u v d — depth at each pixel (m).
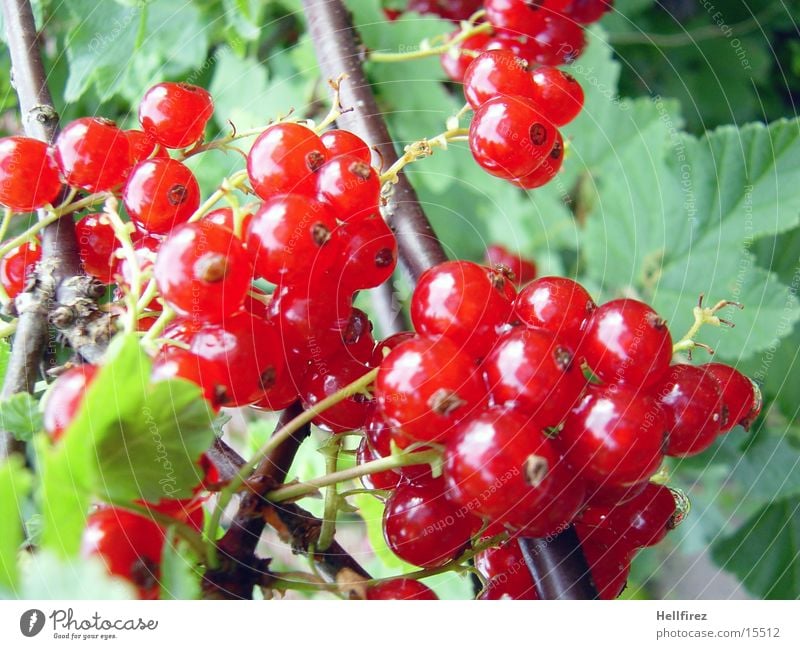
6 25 0.15
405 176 0.16
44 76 0.15
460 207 0.24
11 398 0.11
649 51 0.26
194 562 0.11
